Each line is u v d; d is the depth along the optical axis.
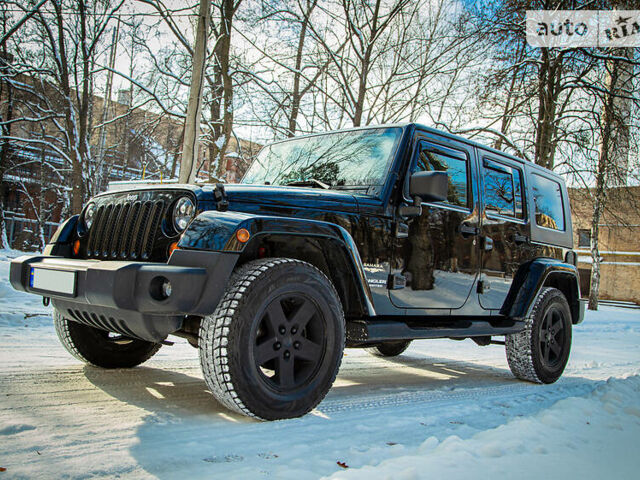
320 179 3.73
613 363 6.04
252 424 2.54
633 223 29.78
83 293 2.50
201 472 1.89
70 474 1.81
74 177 14.64
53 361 3.80
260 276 2.56
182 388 3.27
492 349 6.92
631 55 13.64
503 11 13.09
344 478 1.73
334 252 3.01
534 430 2.48
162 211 2.77
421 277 3.54
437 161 3.75
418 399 3.47
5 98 18.78
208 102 11.09
